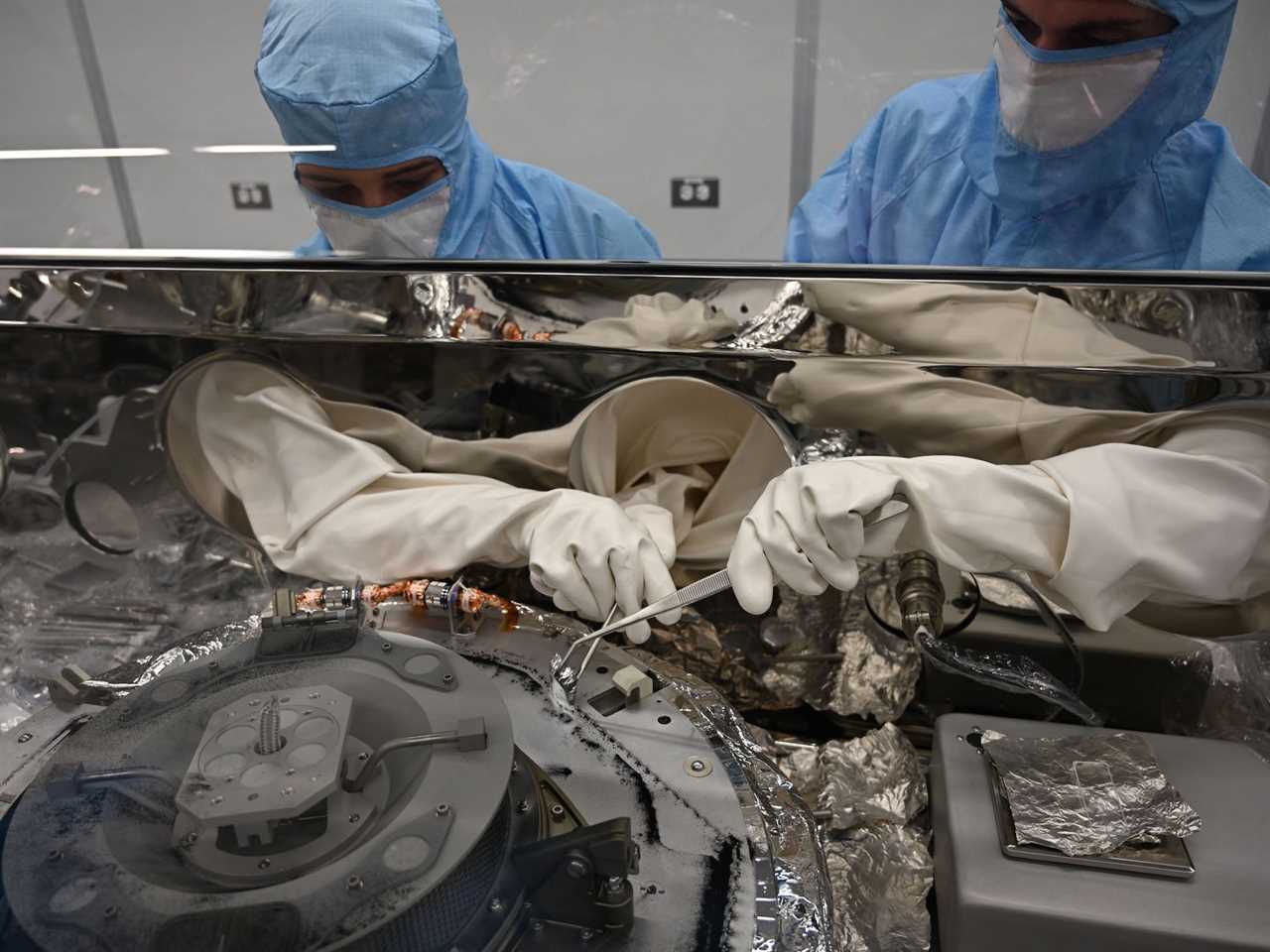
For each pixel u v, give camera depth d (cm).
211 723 60
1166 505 68
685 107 76
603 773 65
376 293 73
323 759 56
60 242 79
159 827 55
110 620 89
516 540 80
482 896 53
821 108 75
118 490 90
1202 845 62
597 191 82
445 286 72
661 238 83
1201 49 71
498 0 75
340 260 73
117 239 80
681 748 67
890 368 72
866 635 86
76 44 75
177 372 83
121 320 77
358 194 82
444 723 61
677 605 71
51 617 90
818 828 65
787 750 81
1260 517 68
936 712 86
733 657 89
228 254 75
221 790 54
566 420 81
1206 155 79
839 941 62
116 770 58
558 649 77
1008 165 83
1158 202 81
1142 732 77
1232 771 68
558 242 82
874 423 76
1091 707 84
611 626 71
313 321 75
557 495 79
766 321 71
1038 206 85
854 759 77
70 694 71
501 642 78
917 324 68
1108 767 67
